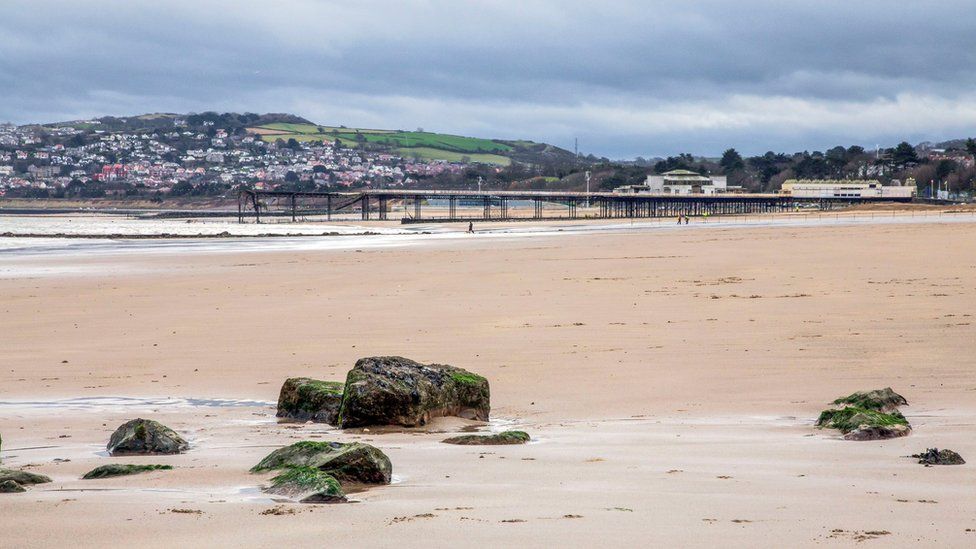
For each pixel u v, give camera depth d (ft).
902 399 49.19
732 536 25.26
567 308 99.55
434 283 134.41
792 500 29.71
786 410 49.32
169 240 345.92
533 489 31.78
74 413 52.80
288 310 105.09
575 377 60.95
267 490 31.53
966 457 36.65
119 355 75.36
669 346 71.82
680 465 36.04
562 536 25.27
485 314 96.58
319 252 233.55
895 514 27.73
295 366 68.74
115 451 40.81
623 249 213.87
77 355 75.77
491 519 27.27
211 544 24.71
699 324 83.66
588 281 130.82
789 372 59.88
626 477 33.81
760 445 40.11
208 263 195.83
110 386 62.03
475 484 32.83
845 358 63.93
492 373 63.52
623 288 119.34
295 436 45.65
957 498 29.86
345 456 33.22
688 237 275.18
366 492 31.55
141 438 41.14
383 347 76.33
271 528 26.32
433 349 74.59
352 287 131.95
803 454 37.86
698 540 24.84
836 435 42.16
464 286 128.47
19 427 48.49
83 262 203.10
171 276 160.45
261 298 119.75
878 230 288.10
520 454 39.01
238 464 36.99
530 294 115.34
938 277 120.16
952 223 348.18
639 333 79.41
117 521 27.20
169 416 51.88
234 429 47.91
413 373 49.88
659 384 57.67
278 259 205.77
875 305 91.97
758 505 28.99
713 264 156.46
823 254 175.63
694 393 54.75
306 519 27.37
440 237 331.16
